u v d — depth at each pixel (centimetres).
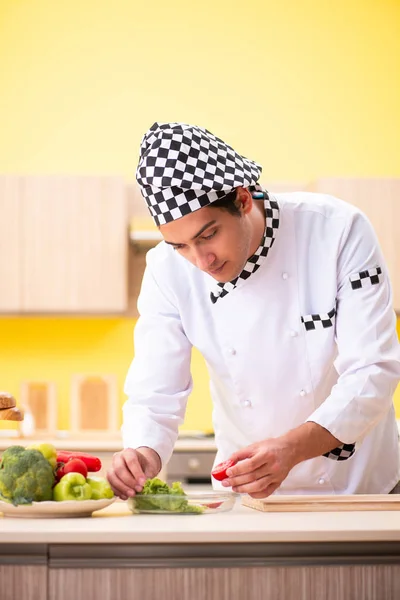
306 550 152
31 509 169
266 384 218
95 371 486
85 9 498
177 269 222
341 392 194
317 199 219
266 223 211
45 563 150
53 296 445
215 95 499
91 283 446
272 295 213
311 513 176
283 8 502
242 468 175
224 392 230
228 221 182
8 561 150
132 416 213
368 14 504
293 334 214
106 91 497
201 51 500
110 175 449
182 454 412
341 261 211
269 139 499
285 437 183
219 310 218
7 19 495
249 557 151
